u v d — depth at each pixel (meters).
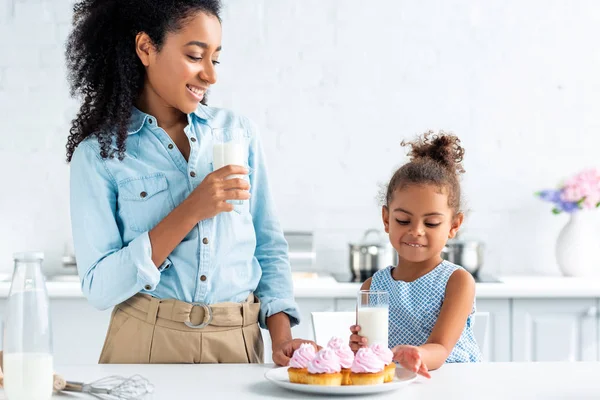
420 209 2.08
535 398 1.56
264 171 2.13
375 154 4.05
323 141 4.04
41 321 1.49
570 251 3.86
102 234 1.92
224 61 4.00
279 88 4.02
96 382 1.66
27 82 3.95
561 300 3.52
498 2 4.05
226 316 1.94
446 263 2.14
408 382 1.64
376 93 4.04
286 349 1.87
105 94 2.00
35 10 3.93
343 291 3.43
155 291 1.93
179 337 1.92
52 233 3.98
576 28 4.08
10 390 1.48
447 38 4.05
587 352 3.52
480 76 4.06
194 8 1.92
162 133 1.99
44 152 3.97
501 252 4.09
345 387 1.55
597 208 4.08
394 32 4.04
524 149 4.08
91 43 2.00
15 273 1.50
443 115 4.05
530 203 4.09
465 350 2.08
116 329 1.97
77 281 3.66
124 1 1.95
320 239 4.04
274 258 2.10
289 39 4.01
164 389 1.64
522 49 4.07
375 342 1.81
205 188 1.86
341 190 4.04
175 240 1.87
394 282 2.17
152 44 1.92
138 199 1.94
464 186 4.07
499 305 3.51
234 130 2.00
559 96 4.09
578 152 4.09
